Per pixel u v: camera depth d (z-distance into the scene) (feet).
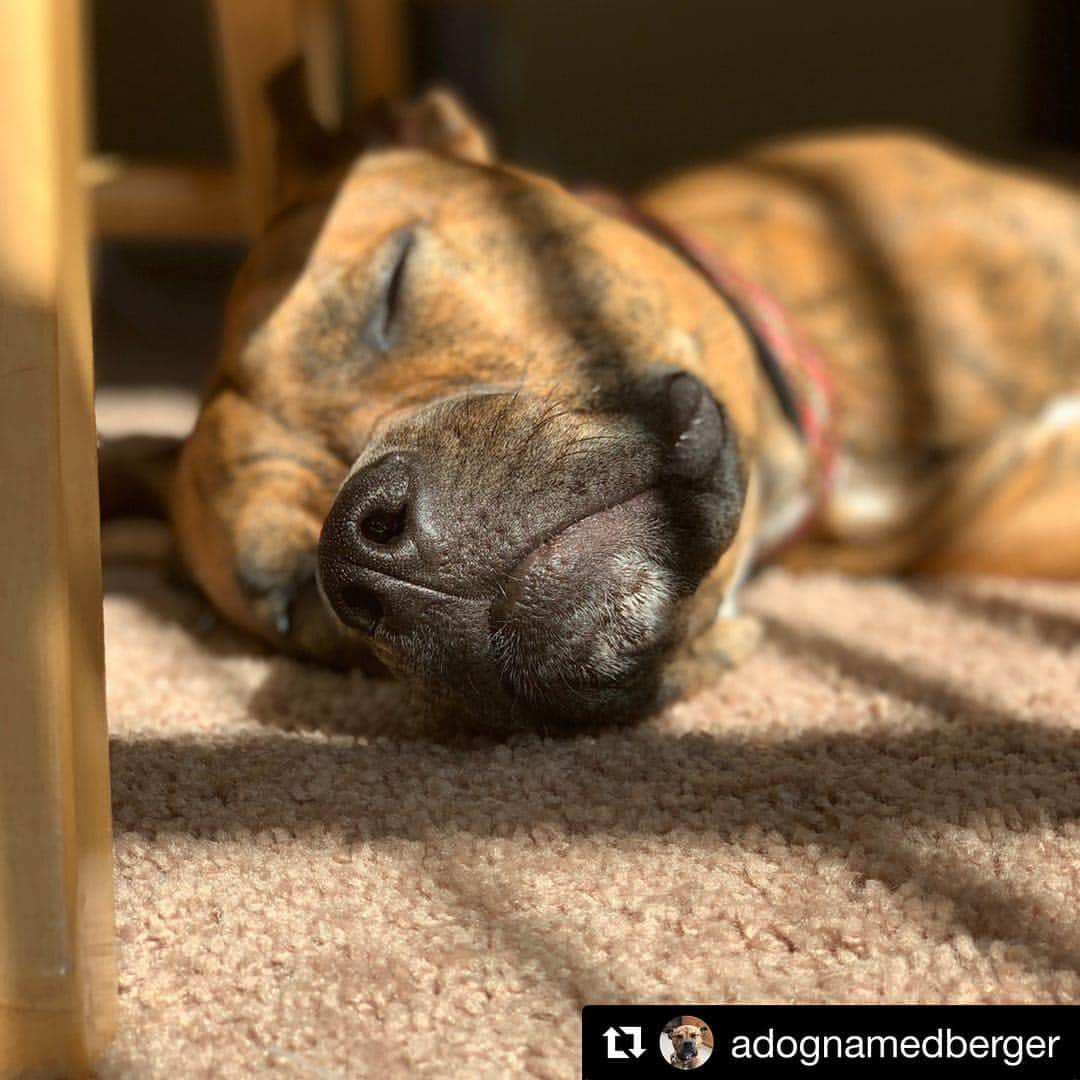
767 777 0.94
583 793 0.94
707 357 1.21
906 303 1.66
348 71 3.12
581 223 1.21
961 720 1.07
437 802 0.93
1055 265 1.70
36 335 0.69
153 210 2.17
